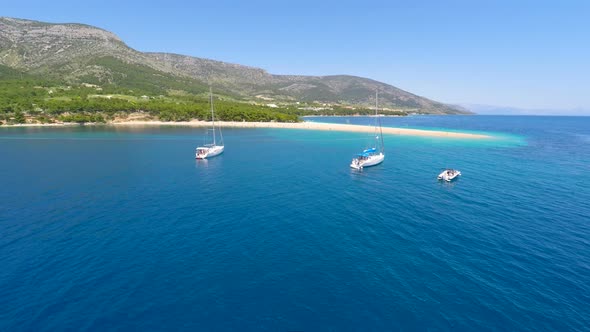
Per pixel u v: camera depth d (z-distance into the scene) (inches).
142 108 7337.6
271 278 1037.8
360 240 1318.9
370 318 855.1
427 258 1168.8
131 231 1387.8
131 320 842.8
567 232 1409.9
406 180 2386.8
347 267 1105.4
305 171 2672.2
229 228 1433.3
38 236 1326.3
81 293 948.6
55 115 6476.4
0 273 1043.3
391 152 3789.4
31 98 6870.1
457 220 1551.4
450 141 4906.5
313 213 1640.0
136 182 2231.8
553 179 2439.7
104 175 2434.8
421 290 976.3
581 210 1708.9
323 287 990.4
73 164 2842.0
